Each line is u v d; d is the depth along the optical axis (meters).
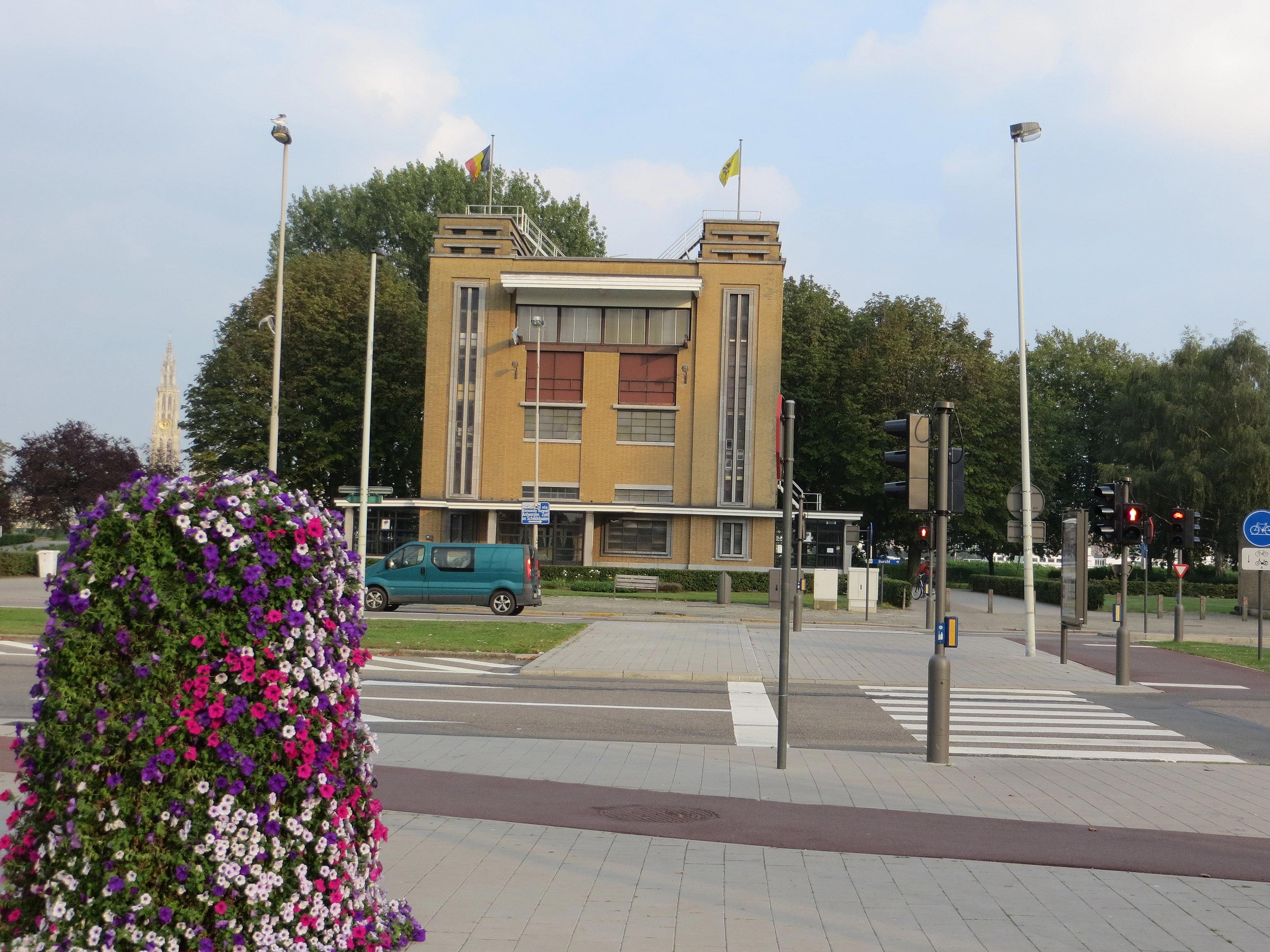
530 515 36.88
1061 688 17.47
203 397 52.25
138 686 3.90
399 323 54.59
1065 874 6.70
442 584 29.20
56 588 3.96
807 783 9.39
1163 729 13.55
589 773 9.60
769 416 47.59
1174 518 26.70
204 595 4.01
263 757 4.04
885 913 5.81
